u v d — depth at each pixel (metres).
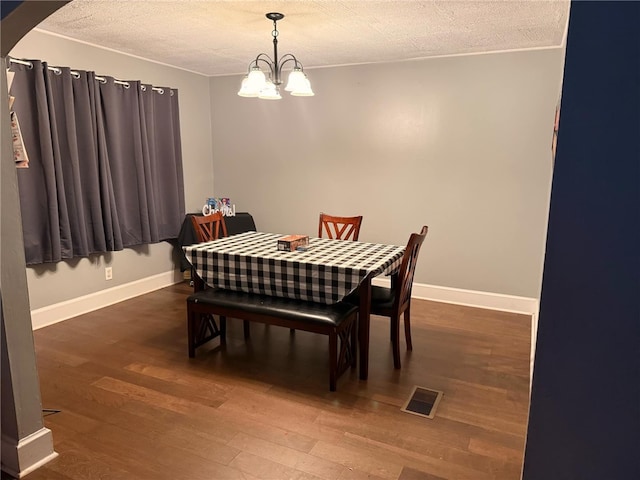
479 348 3.24
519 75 3.78
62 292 3.70
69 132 3.50
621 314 1.09
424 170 4.24
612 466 1.16
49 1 1.46
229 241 3.35
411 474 1.93
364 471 1.95
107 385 2.66
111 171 3.92
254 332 3.52
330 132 4.57
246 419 2.33
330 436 2.19
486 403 2.50
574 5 1.02
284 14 2.91
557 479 1.21
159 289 4.61
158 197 4.43
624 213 1.06
